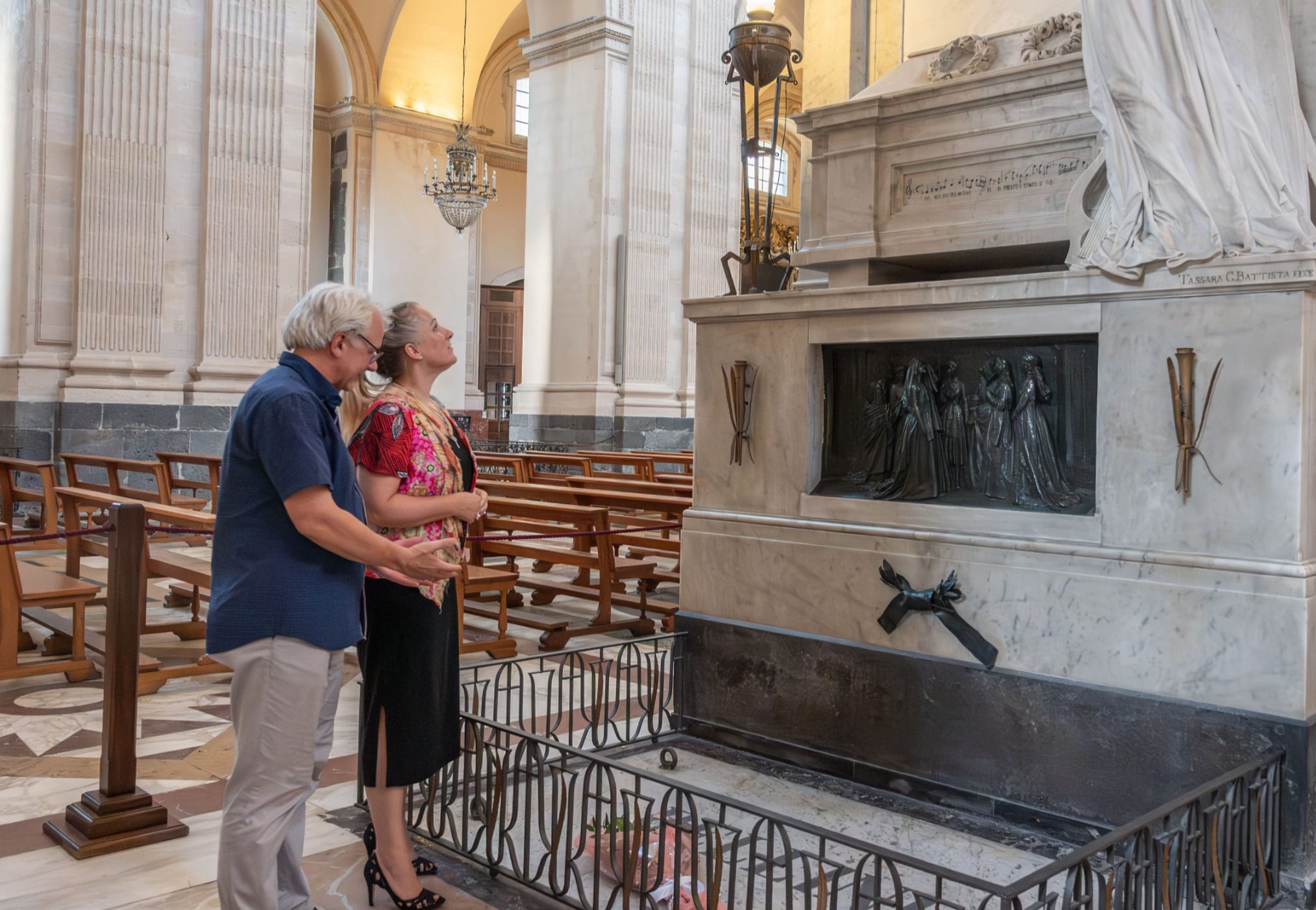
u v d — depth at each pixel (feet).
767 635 15.39
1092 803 12.26
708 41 62.85
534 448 61.05
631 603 25.34
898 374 14.79
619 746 15.72
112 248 43.88
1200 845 9.78
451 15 78.13
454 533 10.64
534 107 62.18
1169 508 11.86
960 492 14.08
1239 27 12.48
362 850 12.03
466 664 21.17
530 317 62.59
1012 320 13.10
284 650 8.72
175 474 45.34
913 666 13.82
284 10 48.16
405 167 78.69
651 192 59.93
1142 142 12.27
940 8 19.17
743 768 14.97
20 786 14.10
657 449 60.23
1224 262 11.32
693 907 10.39
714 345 16.28
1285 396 11.07
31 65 43.01
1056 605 12.61
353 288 9.39
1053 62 14.21
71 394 42.88
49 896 10.74
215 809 13.32
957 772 13.42
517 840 12.35
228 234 46.75
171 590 25.59
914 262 16.24
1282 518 11.09
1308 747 10.75
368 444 10.27
